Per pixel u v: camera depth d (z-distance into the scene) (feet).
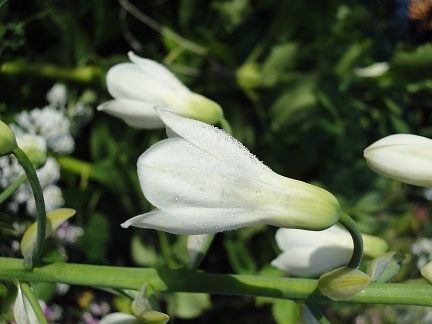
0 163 1.08
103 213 1.28
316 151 1.42
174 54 1.24
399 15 1.85
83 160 1.34
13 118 1.13
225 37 1.34
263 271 1.29
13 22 1.04
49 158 1.15
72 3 1.09
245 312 1.60
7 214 1.08
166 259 1.28
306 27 1.36
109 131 1.22
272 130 1.32
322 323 0.66
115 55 1.20
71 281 0.67
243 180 0.59
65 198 1.22
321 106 1.37
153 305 0.65
